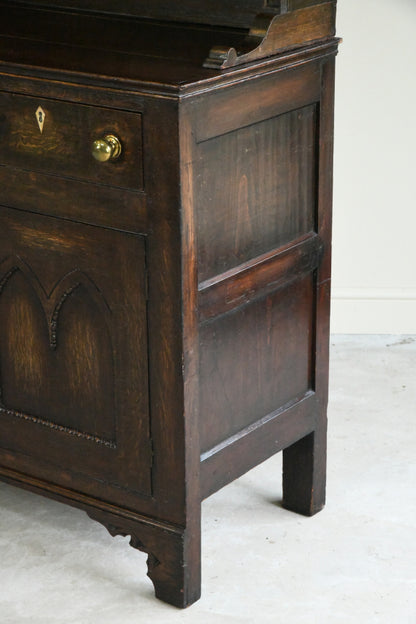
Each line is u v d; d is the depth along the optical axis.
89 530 2.61
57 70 2.06
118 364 2.25
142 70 2.04
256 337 2.37
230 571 2.45
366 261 3.62
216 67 2.02
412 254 3.60
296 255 2.40
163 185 2.04
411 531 2.60
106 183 2.12
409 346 3.59
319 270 2.49
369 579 2.42
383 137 3.46
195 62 2.08
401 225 3.56
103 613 2.32
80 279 2.24
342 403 3.23
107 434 2.33
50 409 2.41
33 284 2.32
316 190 2.42
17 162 2.22
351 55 3.39
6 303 2.39
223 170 2.14
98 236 2.17
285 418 2.51
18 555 2.51
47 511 2.69
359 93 3.43
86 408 2.35
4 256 2.34
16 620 2.29
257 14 2.14
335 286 3.65
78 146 2.12
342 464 2.90
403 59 3.38
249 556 2.51
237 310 2.29
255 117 2.17
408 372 3.42
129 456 2.30
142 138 2.03
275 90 2.20
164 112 1.98
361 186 3.53
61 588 2.40
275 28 2.14
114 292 2.20
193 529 2.29
